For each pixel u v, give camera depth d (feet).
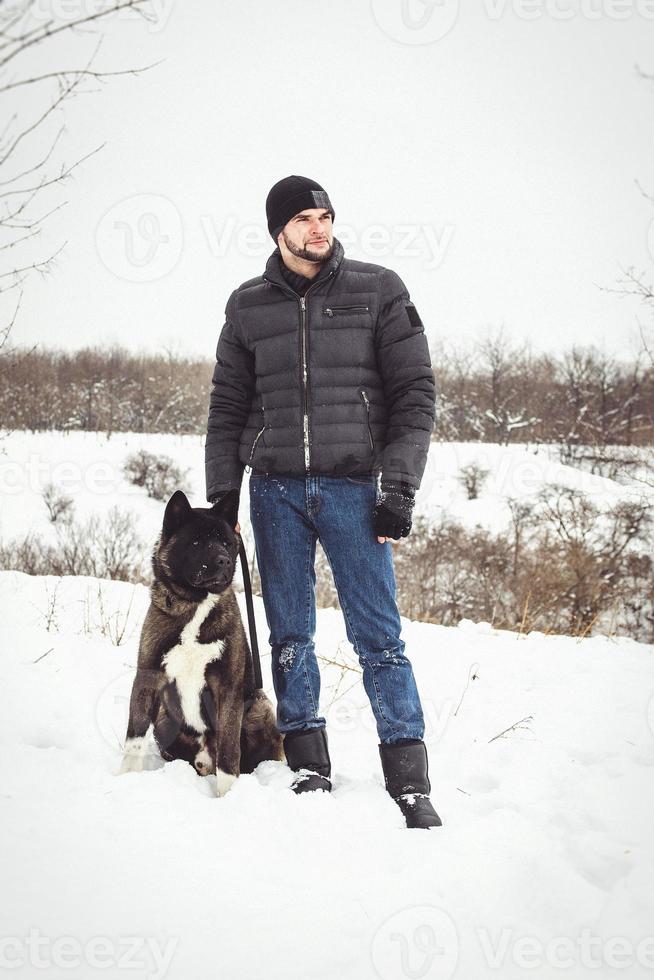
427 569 63.05
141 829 8.64
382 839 9.09
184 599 10.83
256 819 9.28
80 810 8.82
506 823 9.55
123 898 7.34
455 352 121.39
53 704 12.59
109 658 15.48
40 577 22.85
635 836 9.35
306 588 10.85
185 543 10.83
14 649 15.25
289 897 7.73
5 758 9.83
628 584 55.88
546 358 117.19
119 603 20.21
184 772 10.69
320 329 10.40
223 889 7.74
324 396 10.37
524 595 55.98
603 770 11.69
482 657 18.53
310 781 10.28
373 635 10.57
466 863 8.55
